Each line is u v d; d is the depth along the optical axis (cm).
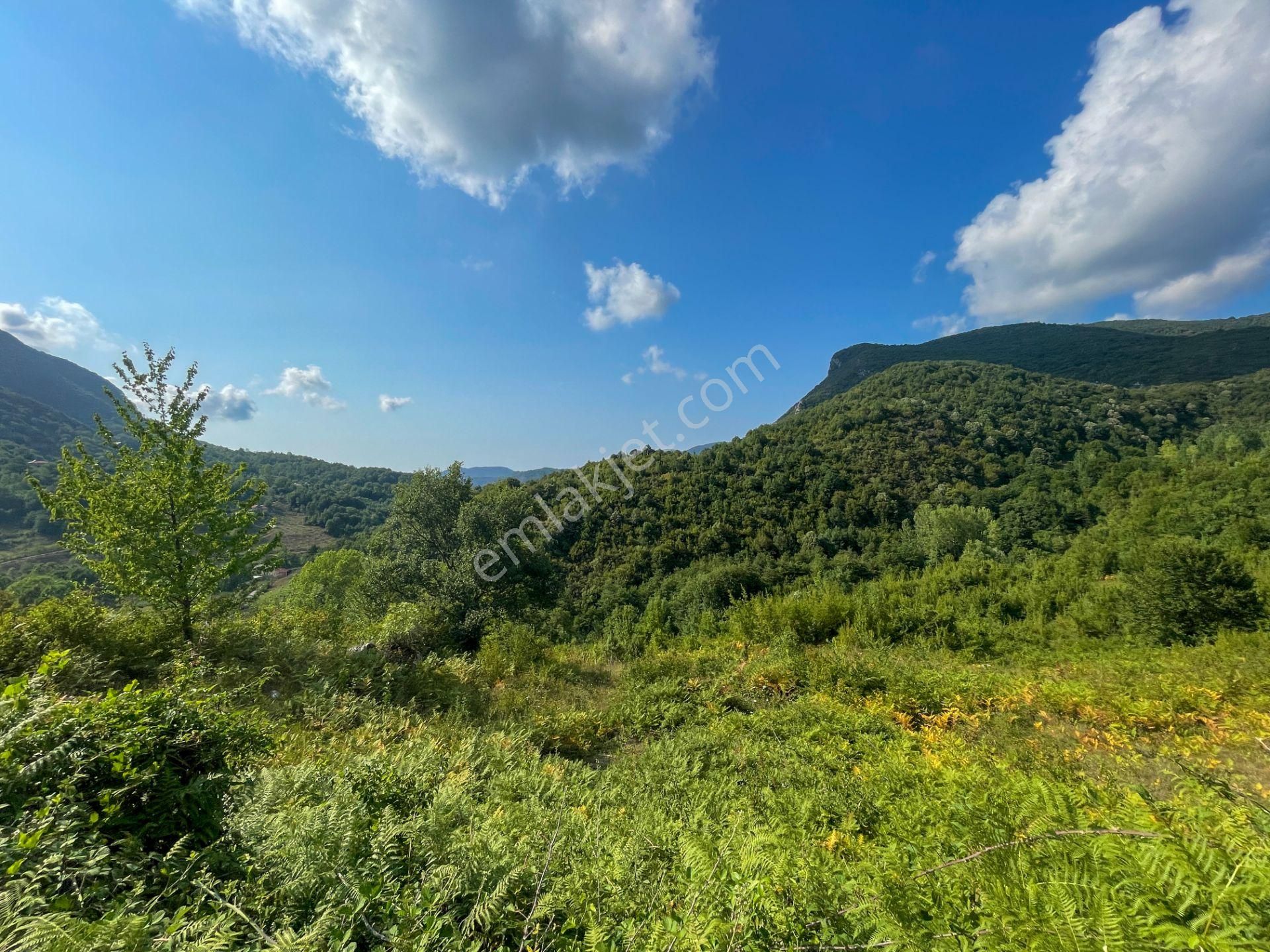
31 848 196
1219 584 1374
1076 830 203
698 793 474
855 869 268
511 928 235
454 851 272
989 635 1432
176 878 226
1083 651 1295
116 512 716
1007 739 620
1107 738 607
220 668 700
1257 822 215
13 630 629
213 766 306
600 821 383
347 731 654
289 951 174
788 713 757
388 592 1673
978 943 168
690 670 1062
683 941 188
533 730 716
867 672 922
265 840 276
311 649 910
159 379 755
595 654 1343
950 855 268
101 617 742
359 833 280
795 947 186
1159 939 143
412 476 1830
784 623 1416
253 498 848
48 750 251
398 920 204
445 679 938
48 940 161
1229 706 679
